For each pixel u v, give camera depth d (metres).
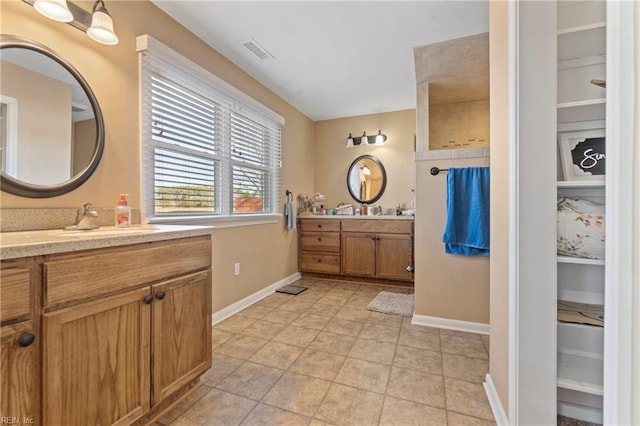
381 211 4.04
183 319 1.41
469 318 2.34
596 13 1.22
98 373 1.06
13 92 1.31
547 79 1.14
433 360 1.87
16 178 1.31
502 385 1.33
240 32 2.27
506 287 1.28
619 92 0.67
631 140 0.66
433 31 2.25
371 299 3.12
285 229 3.71
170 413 1.37
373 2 1.94
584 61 1.32
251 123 3.06
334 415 1.37
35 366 0.90
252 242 3.04
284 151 3.69
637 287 0.65
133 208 1.83
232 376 1.68
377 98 3.64
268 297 3.19
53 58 1.45
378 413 1.38
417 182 2.49
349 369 1.76
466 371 1.74
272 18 2.10
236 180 2.84
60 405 0.95
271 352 1.97
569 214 1.27
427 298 2.45
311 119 4.43
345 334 2.25
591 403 1.32
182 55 2.13
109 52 1.71
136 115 1.86
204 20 2.12
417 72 2.80
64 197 1.49
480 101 3.50
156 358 1.27
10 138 1.30
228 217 2.63
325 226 3.89
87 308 1.03
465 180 2.32
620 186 0.67
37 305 0.91
